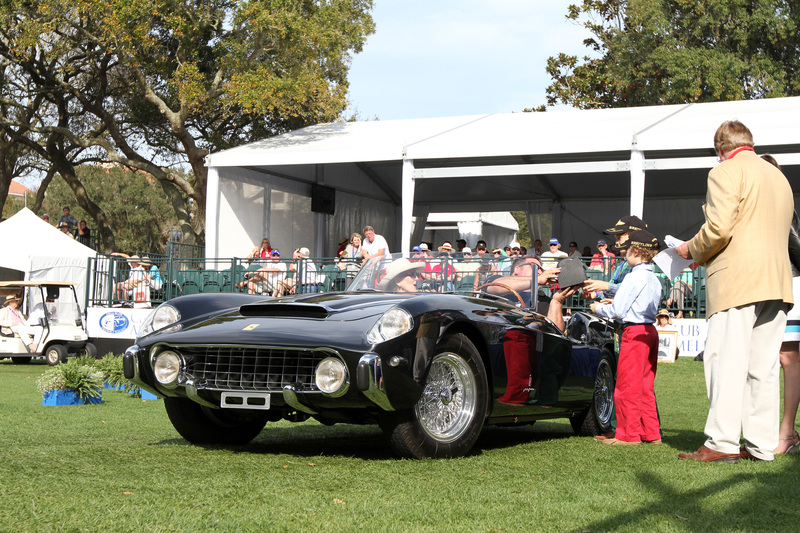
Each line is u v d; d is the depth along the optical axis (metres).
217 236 20.59
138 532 3.24
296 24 23.73
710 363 5.34
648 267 6.39
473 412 5.39
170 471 4.61
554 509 3.75
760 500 4.02
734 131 5.38
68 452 5.37
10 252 22.77
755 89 34.88
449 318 5.25
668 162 16.78
